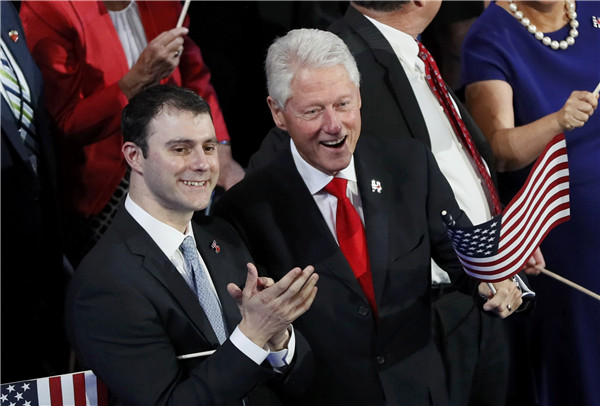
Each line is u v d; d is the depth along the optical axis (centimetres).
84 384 771
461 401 962
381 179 850
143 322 704
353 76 801
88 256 732
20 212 965
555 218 893
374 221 830
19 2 1123
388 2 936
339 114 789
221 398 692
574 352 1067
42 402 764
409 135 930
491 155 1003
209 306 743
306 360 764
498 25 1071
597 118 1048
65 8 1053
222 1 1221
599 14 1088
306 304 696
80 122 1039
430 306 864
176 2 1138
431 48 1273
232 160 1148
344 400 820
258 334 691
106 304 702
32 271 984
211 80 1239
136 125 721
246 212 832
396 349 834
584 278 1051
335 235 832
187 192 723
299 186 832
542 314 1088
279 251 817
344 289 814
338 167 806
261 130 1253
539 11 1072
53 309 1028
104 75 1069
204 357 729
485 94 1062
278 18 1221
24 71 989
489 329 1001
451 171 953
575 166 1045
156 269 724
